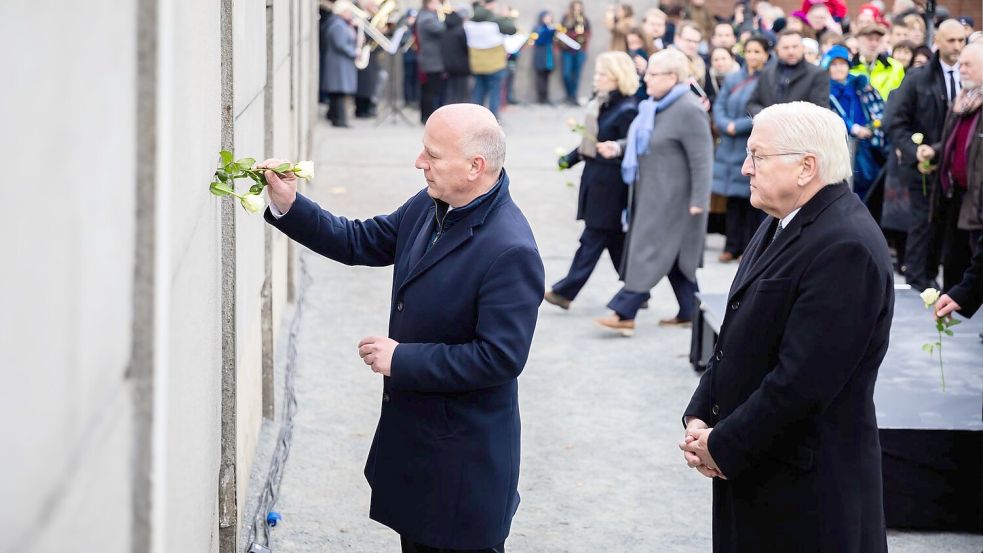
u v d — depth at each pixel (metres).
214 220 3.18
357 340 7.39
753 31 15.08
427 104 17.81
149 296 1.54
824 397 2.90
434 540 3.18
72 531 1.15
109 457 1.33
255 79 4.79
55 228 1.08
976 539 4.70
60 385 1.10
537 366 6.97
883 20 13.67
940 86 8.48
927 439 4.67
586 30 21.17
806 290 2.93
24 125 0.99
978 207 6.87
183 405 2.22
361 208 11.39
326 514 4.80
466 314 3.14
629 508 5.01
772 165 3.01
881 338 3.00
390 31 18.86
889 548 4.62
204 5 2.74
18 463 0.98
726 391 3.13
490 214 3.17
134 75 1.50
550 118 19.59
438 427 3.17
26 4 0.99
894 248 10.13
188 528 2.39
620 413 6.19
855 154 9.81
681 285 7.77
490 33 17.67
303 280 8.84
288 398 6.11
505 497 3.22
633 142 7.43
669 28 17.61
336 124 17.39
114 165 1.35
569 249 10.27
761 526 3.06
